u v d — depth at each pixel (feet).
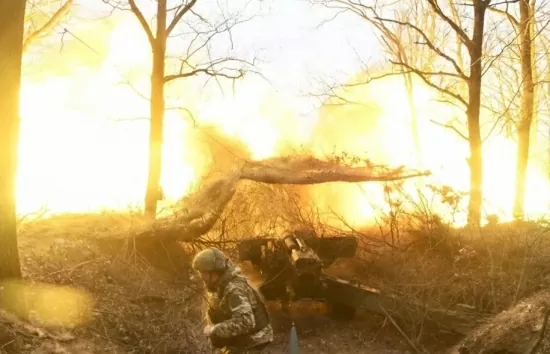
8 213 22.34
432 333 27.20
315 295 29.27
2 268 22.12
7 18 21.98
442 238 32.04
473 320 25.44
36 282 25.49
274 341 28.02
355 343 27.73
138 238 31.53
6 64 22.11
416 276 28.76
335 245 31.45
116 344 24.20
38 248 28.58
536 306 23.07
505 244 31.27
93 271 27.91
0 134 22.25
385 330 29.04
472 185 43.32
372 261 31.53
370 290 28.35
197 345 25.43
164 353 24.72
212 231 35.76
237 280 17.52
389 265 31.22
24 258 27.09
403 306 27.12
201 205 33.40
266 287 30.42
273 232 34.14
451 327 25.93
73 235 31.07
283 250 30.53
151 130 38.58
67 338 22.97
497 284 27.63
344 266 33.24
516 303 25.36
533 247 30.40
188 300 28.71
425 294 28.12
